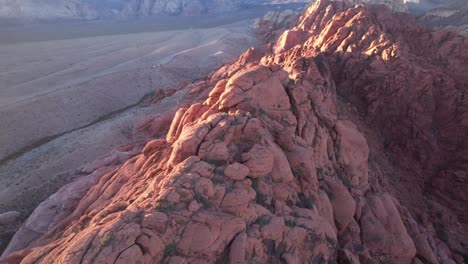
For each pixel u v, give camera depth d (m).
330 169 21.78
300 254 15.67
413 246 21.20
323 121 23.91
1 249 23.55
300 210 17.05
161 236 12.48
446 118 33.84
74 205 24.03
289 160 19.36
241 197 14.55
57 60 100.00
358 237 20.44
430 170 31.69
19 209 28.50
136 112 52.53
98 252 11.56
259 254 13.95
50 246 14.20
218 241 13.01
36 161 40.47
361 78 36.78
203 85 49.91
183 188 13.95
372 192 23.39
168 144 22.19
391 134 33.69
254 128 17.80
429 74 34.03
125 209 14.27
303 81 26.20
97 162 32.59
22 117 54.69
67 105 61.66
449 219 28.23
